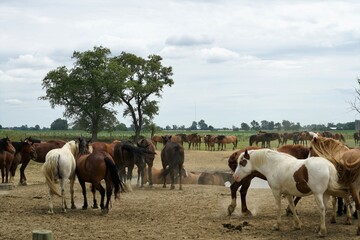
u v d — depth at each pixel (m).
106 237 10.52
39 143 22.44
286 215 13.13
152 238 10.43
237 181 12.34
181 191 19.55
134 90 65.44
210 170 33.25
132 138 66.12
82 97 62.22
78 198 16.91
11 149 20.53
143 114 68.12
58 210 14.17
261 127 195.38
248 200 16.62
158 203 15.78
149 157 20.95
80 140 14.83
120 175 18.64
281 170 10.94
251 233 10.95
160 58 69.62
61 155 13.38
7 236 10.60
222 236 10.63
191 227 11.66
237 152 13.85
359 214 10.15
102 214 13.34
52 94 61.84
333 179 10.04
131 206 15.09
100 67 61.62
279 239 10.28
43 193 18.23
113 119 63.16
